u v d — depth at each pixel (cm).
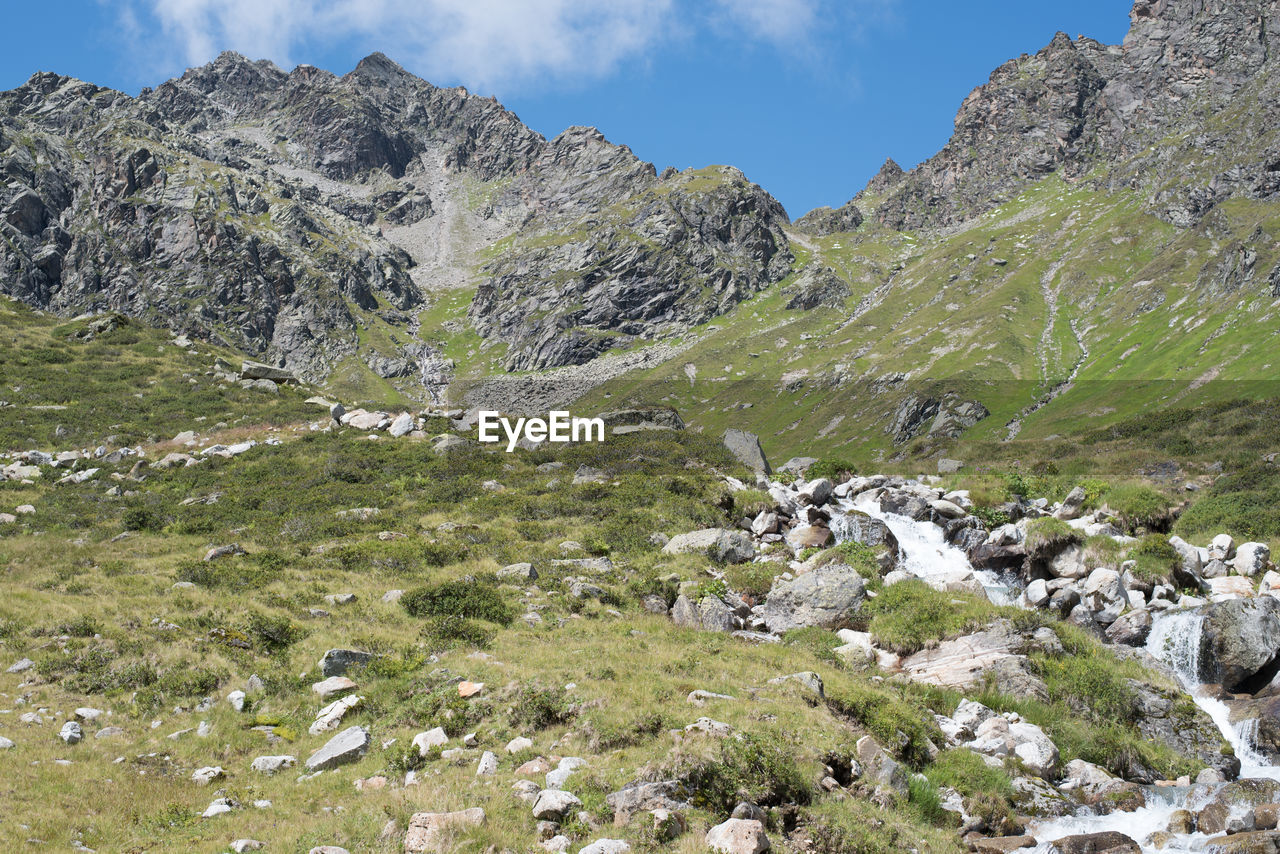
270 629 2353
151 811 1545
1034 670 2308
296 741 1889
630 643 2280
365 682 2119
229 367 7138
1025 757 1952
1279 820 1652
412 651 2277
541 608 2644
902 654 2486
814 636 2559
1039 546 3108
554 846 1340
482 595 2623
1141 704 2236
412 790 1532
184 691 2055
